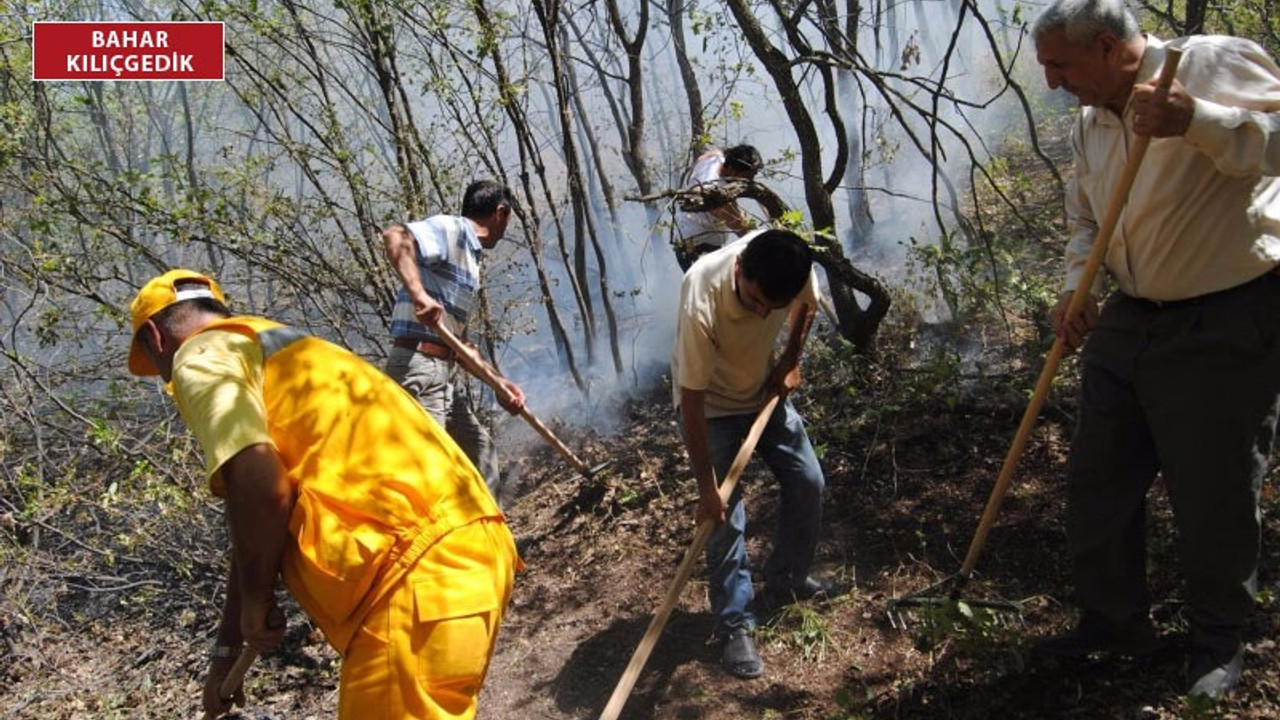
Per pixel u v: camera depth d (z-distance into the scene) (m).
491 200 4.81
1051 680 3.28
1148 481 3.15
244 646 2.85
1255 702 2.97
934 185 4.95
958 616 3.38
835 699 3.46
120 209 5.58
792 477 3.81
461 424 4.90
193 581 5.18
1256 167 2.64
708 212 4.70
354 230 6.11
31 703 4.53
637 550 4.70
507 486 5.68
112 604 5.20
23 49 6.08
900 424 4.84
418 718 2.46
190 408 2.51
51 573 5.23
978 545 3.33
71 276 5.55
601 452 5.67
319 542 2.50
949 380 4.87
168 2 6.02
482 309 5.74
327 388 2.61
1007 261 5.22
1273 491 3.81
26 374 5.60
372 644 2.49
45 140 5.99
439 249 4.57
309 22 6.54
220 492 2.51
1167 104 2.62
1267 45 5.73
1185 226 2.83
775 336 3.62
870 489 4.54
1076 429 3.21
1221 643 3.02
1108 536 3.13
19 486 5.57
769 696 3.55
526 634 4.30
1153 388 2.97
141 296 2.77
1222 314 2.85
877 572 4.05
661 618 3.15
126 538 4.96
